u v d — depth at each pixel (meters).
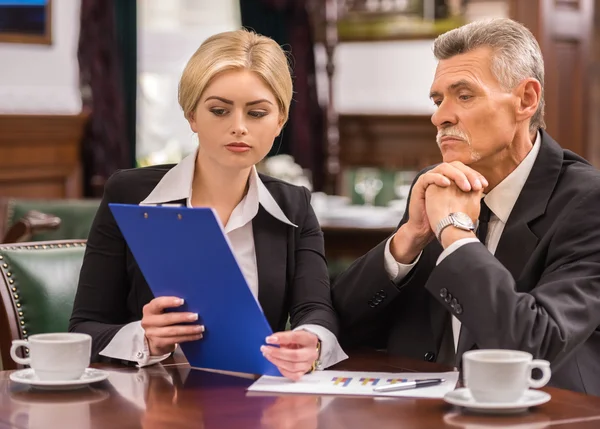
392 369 2.82
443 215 2.82
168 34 11.20
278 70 2.91
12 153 8.84
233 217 3.13
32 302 3.45
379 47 11.84
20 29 9.02
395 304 3.25
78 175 9.59
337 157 11.98
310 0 11.66
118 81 9.94
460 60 2.98
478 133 2.95
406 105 11.78
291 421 2.23
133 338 2.84
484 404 2.26
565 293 2.73
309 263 3.23
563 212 2.95
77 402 2.43
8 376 2.71
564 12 9.63
